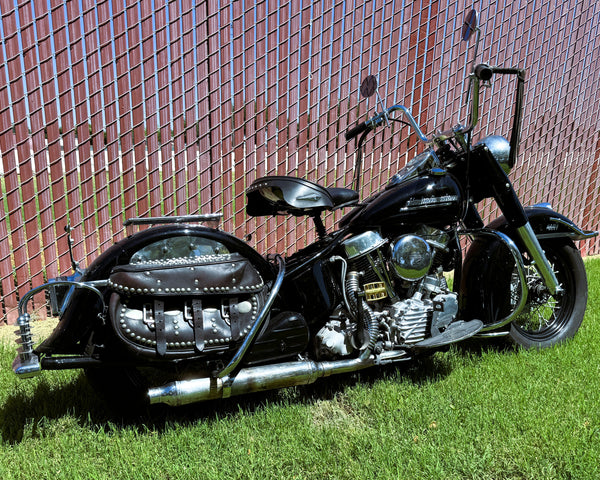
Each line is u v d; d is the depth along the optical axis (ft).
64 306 7.00
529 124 17.56
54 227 12.41
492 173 9.20
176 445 7.11
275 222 14.40
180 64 12.42
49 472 6.49
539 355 9.57
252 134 13.47
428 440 7.05
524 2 16.19
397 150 15.48
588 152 19.08
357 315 8.18
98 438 7.32
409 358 8.69
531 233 9.39
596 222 19.95
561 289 9.67
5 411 8.12
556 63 17.47
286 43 13.25
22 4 11.17
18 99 11.57
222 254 7.50
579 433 6.97
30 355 6.70
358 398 8.32
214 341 7.09
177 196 13.14
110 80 12.01
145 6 11.89
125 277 6.70
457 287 9.21
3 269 12.27
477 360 9.56
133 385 7.67
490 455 6.55
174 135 12.78
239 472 6.39
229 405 8.38
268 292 7.77
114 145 12.34
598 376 8.63
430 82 15.38
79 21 11.57
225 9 12.49
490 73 8.47
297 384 8.00
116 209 12.92
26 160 11.93
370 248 8.30
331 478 6.38
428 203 8.57
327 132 14.35
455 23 15.28
